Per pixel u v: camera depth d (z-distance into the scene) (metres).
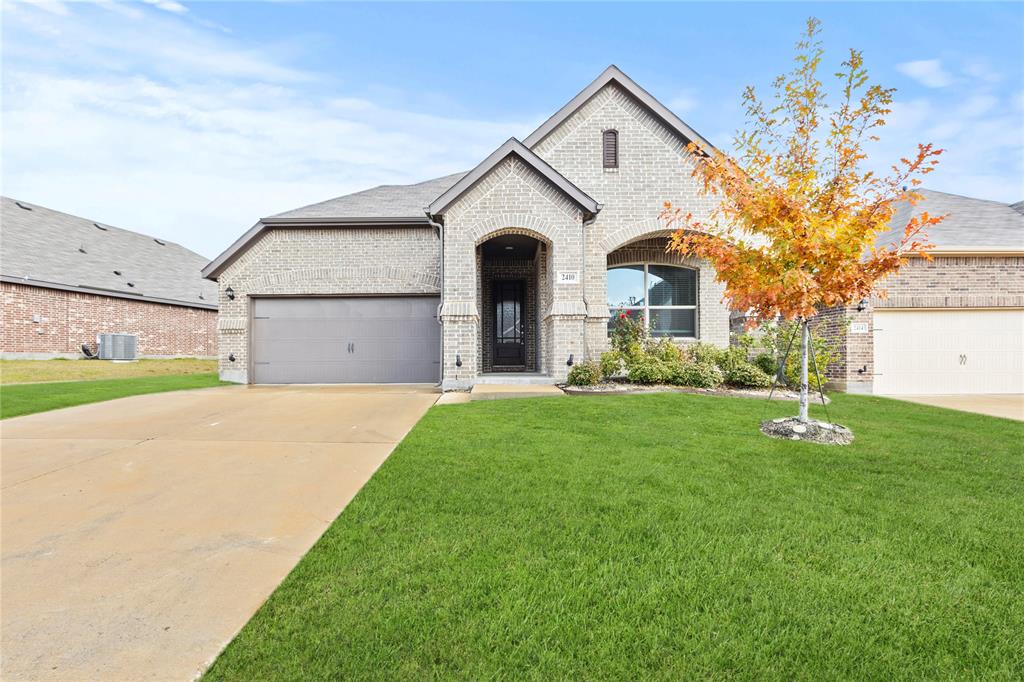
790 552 3.03
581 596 2.51
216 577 2.79
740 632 2.25
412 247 13.38
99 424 6.96
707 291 12.65
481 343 14.34
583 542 3.13
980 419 7.57
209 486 4.36
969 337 11.62
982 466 4.88
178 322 22.34
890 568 2.85
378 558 2.92
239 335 13.19
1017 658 2.10
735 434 6.06
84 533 3.40
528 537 3.20
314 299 13.38
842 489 4.18
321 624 2.29
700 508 3.71
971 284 11.57
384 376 13.31
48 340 17.64
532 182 10.59
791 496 3.99
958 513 3.68
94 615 2.41
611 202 11.91
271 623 2.30
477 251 12.92
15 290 16.83
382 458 5.24
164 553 3.09
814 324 11.72
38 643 2.19
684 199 11.89
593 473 4.51
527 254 14.22
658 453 5.18
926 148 5.30
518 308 15.23
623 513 3.60
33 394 9.61
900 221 13.03
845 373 11.53
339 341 13.34
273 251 13.34
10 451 5.54
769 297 5.81
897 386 11.56
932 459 5.09
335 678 1.93
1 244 18.16
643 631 2.24
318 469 4.85
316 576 2.72
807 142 5.93
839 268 5.60
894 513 3.67
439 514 3.59
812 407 8.22
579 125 12.07
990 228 12.19
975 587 2.67
